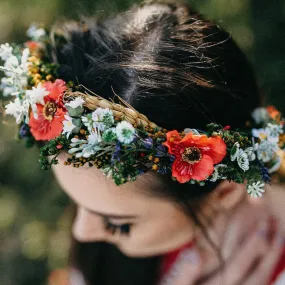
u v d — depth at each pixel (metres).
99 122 0.67
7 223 2.12
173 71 0.75
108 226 0.99
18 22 1.99
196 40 0.79
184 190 0.80
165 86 0.74
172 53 0.77
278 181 0.95
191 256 1.20
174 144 0.69
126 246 1.01
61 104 0.70
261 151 0.78
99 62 0.77
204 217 0.88
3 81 0.84
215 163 0.70
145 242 0.94
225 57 0.83
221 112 0.80
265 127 0.84
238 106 0.83
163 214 0.85
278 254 1.08
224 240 1.10
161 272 1.30
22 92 0.77
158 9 0.84
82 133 0.68
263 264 1.09
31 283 2.09
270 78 1.70
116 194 0.79
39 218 2.11
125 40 0.79
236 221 1.08
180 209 0.84
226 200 0.88
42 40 0.85
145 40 0.79
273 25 1.75
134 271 1.35
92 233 1.01
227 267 1.12
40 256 2.07
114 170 0.69
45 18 1.82
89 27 0.84
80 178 0.78
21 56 0.83
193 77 0.76
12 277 2.10
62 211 2.08
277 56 1.73
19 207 2.14
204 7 1.65
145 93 0.73
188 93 0.75
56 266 2.02
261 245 1.10
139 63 0.75
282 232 1.09
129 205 0.81
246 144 0.76
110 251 1.37
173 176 0.69
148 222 0.87
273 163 0.82
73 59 0.80
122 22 0.83
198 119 0.76
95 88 0.75
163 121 0.74
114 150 0.68
